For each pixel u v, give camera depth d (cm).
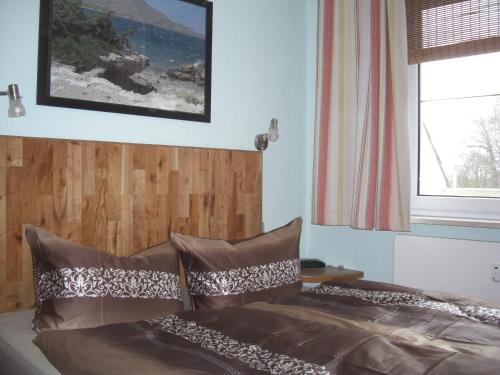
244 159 231
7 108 162
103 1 184
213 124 224
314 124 263
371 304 164
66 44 174
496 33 212
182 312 150
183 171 206
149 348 119
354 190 242
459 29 221
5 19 162
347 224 249
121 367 105
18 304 162
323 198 249
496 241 207
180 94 209
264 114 248
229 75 231
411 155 242
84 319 139
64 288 140
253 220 235
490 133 222
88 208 177
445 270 219
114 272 150
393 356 113
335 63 249
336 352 116
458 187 231
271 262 185
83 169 176
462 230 217
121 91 189
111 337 125
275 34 254
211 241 179
